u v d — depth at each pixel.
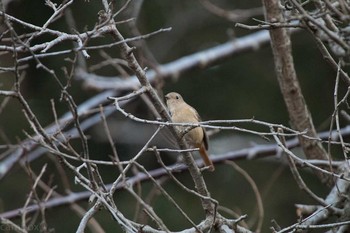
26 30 18.78
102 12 7.27
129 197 17.92
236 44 13.29
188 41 19.97
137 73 7.36
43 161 17.69
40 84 19.22
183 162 7.88
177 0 20.20
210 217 7.71
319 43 6.77
